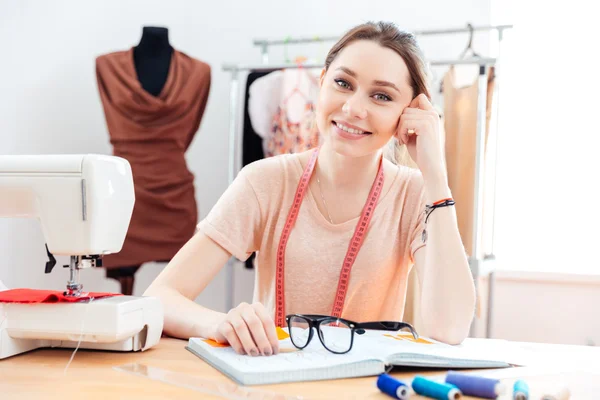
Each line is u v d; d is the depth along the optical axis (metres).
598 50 3.05
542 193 3.12
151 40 2.80
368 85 1.30
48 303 1.00
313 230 1.47
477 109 2.55
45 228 1.05
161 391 0.80
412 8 3.25
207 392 0.80
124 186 1.11
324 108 1.34
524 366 0.98
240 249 1.47
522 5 3.14
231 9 3.46
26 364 0.96
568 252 3.09
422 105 1.37
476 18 3.18
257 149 2.85
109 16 3.17
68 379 0.86
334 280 1.46
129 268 2.75
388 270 1.50
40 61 2.90
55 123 2.97
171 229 2.79
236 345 0.96
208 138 3.43
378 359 0.90
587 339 2.98
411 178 1.53
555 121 3.11
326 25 3.37
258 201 1.49
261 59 3.44
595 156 3.06
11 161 1.06
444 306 1.24
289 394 0.79
